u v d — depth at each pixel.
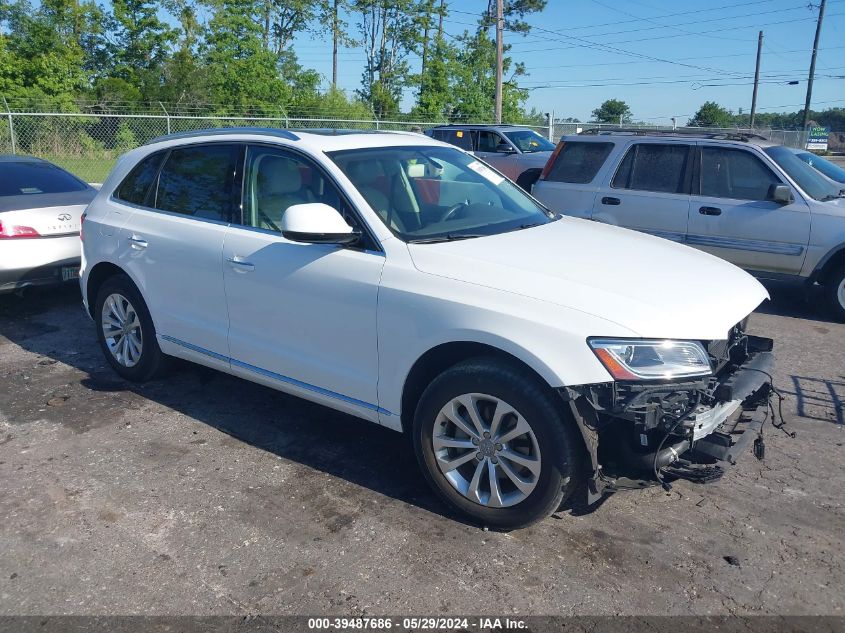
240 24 38.19
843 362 6.07
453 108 41.38
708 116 65.75
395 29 56.69
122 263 5.16
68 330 6.86
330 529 3.61
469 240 3.89
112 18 41.12
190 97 38.16
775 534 3.56
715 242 7.76
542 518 3.43
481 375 3.39
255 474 4.15
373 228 3.86
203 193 4.75
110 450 4.43
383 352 3.75
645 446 3.26
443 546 3.46
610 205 8.32
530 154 15.73
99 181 20.86
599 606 3.05
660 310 3.29
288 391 4.33
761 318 7.44
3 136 22.48
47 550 3.45
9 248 6.79
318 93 42.44
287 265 4.10
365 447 4.49
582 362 3.15
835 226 7.12
